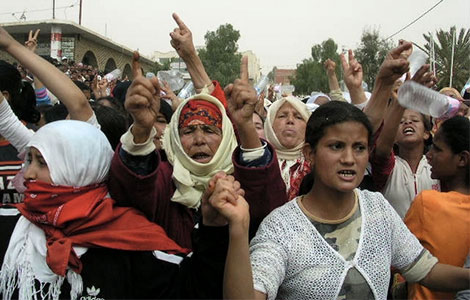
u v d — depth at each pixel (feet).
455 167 6.82
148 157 5.11
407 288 6.88
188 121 6.50
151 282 5.08
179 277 5.15
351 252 4.96
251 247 5.05
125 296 5.04
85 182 5.15
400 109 7.30
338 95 11.76
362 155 5.04
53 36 51.42
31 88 8.70
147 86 4.61
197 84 8.50
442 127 6.98
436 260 5.49
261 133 9.53
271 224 5.11
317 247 4.93
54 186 5.06
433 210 6.43
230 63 61.72
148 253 5.14
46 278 4.98
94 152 5.15
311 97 16.26
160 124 8.18
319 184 5.16
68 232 5.07
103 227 5.18
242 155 5.28
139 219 5.39
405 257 5.40
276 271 4.66
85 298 4.93
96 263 5.05
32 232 5.20
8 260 5.16
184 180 6.22
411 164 9.11
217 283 4.86
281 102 8.52
